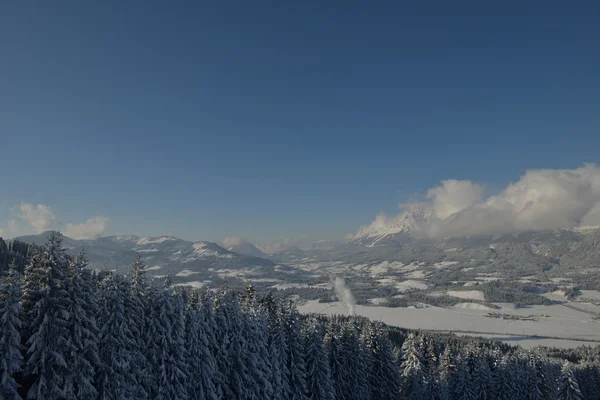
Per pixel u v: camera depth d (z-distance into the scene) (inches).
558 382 3093.0
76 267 1257.4
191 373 1588.3
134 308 1453.0
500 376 2987.2
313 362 2180.1
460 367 2930.6
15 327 1169.4
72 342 1182.9
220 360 1781.5
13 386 1076.5
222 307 1900.8
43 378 1123.9
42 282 1204.5
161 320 1524.4
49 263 1201.4
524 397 3107.8
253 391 1797.5
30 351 1114.7
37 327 1167.6
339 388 2372.0
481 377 2918.3
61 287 1207.6
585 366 3887.8
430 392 2743.6
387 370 2625.5
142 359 1416.1
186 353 1594.5
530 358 3412.9
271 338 2140.7
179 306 1565.0
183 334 1551.4
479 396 2878.9
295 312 2215.8
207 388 1628.9
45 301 1167.6
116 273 1416.1
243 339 1839.3
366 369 2551.7
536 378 3189.0
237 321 1857.8
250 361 1825.8
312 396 2130.9
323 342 2385.6
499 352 3447.3
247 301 2187.5
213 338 1737.2
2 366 1051.9
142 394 1396.4
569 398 2982.3
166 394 1467.8
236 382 1782.7
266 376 1871.3
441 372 3048.7
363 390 2437.3
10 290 1098.1
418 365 2795.3
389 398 2576.3
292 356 2117.4
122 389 1296.8
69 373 1168.2
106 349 1305.4
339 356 2439.7
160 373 1475.1
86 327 1241.4
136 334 1457.9
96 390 1226.0
